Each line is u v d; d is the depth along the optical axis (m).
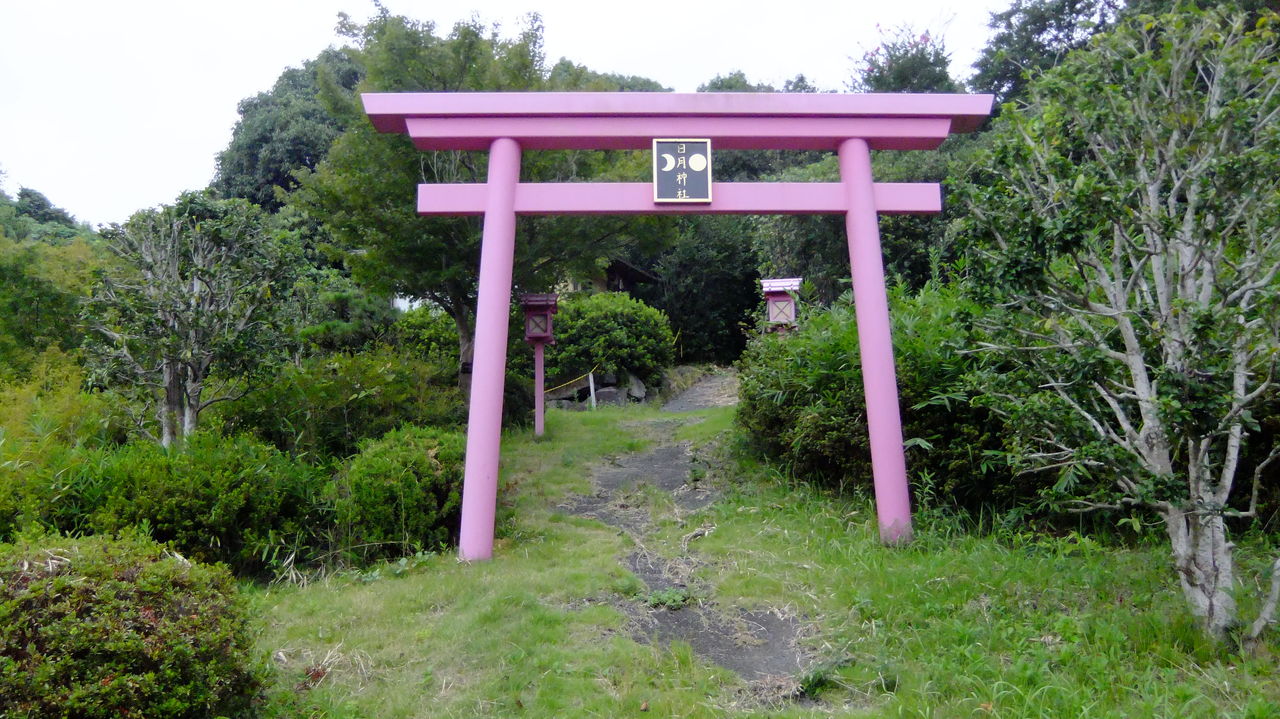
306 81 24.22
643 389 16.33
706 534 5.70
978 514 5.59
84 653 2.54
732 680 3.49
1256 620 3.29
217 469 5.09
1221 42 3.59
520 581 4.65
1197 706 2.91
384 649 3.82
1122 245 3.65
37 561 2.82
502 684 3.41
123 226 6.31
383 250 9.01
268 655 3.17
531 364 14.05
